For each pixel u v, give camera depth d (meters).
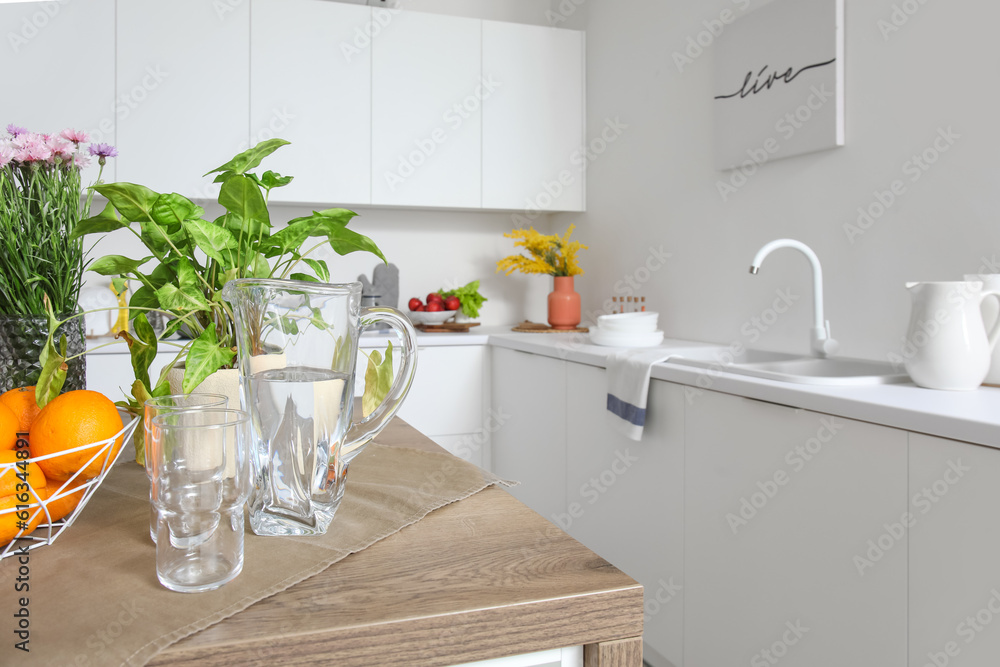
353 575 0.53
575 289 3.46
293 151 2.85
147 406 0.50
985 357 1.36
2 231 0.81
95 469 0.61
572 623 0.49
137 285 2.93
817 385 1.45
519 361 2.70
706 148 2.48
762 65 2.18
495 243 3.54
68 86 2.59
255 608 0.47
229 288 0.59
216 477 0.49
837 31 1.91
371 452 0.90
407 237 3.39
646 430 1.91
